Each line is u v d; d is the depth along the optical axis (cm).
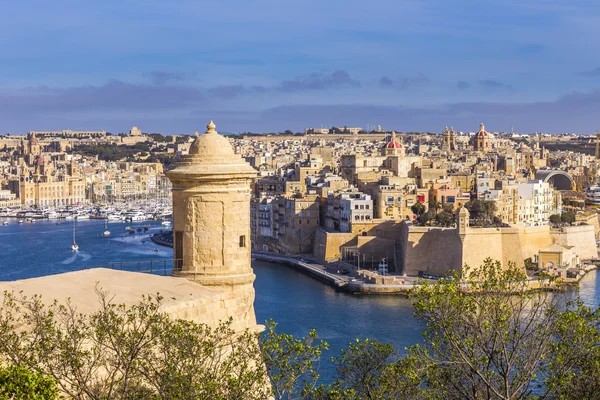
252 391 4100
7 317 3553
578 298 5809
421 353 5184
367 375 5206
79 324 3709
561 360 4816
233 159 4850
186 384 3753
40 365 3534
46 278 4153
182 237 4797
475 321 4997
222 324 4353
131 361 3691
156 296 4288
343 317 16200
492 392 4969
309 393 4850
